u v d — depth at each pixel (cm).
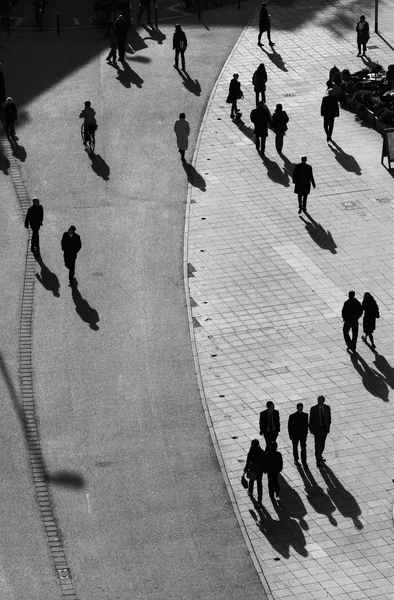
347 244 5406
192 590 3638
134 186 5828
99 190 5784
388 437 4272
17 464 4125
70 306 4962
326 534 3853
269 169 6003
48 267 5212
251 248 5378
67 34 7438
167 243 5397
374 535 3847
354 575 3694
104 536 3838
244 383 4550
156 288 5088
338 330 4850
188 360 4675
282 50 7231
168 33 7475
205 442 4256
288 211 5656
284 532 3866
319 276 5181
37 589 3606
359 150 6172
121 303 4991
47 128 6328
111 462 4153
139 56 7131
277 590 3644
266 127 6069
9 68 6969
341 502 3984
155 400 4456
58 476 4084
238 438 4275
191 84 6800
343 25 7588
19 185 5812
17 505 3947
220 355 4706
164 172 5950
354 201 5728
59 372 4584
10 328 4825
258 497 3953
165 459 4175
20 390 4484
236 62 7075
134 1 7975
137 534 3847
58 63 7031
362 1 7975
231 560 3756
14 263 5238
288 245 5403
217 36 7412
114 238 5425
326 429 4091
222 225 5544
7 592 3588
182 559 3756
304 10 7806
